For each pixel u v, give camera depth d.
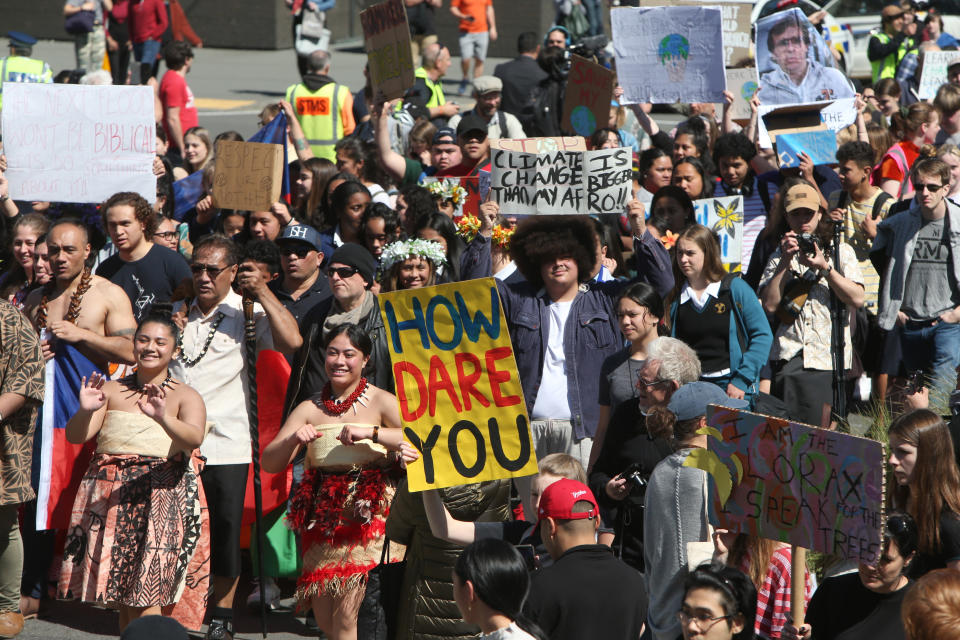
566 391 19.42
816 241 21.84
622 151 21.00
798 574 12.52
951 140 31.80
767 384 22.34
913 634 10.00
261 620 19.55
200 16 84.25
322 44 62.22
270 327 19.94
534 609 12.42
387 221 23.84
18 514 19.47
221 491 18.84
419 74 42.97
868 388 24.59
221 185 24.52
